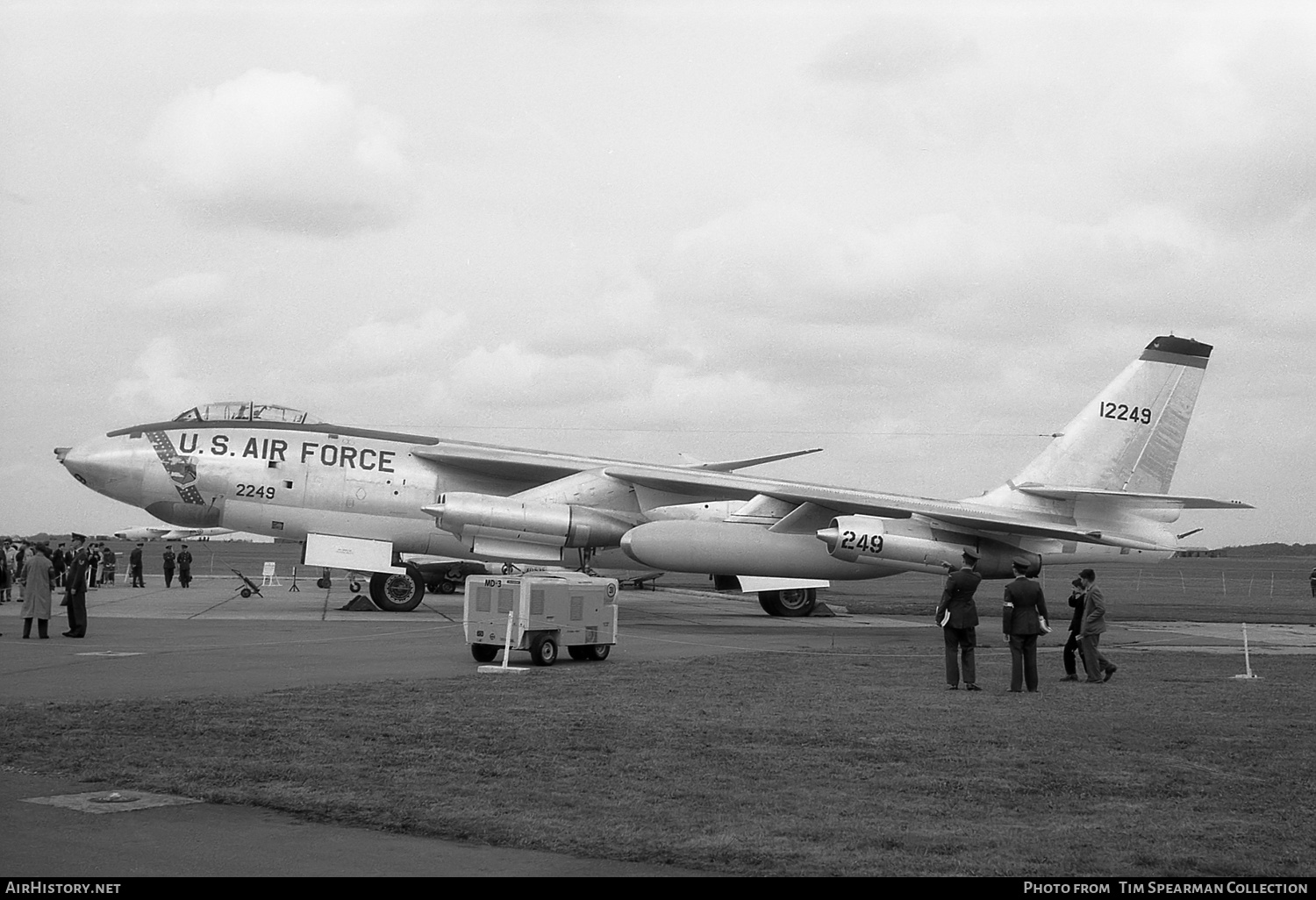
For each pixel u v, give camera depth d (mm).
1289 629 30219
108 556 50656
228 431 29641
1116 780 8984
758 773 9039
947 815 7734
